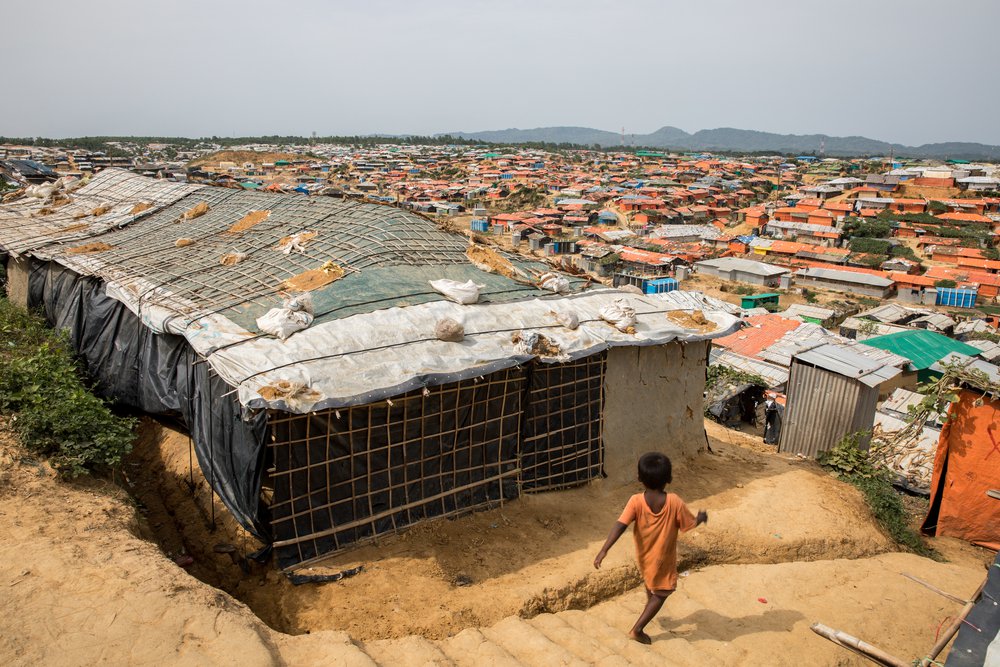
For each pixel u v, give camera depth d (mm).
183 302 8055
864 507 9000
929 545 9133
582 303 8820
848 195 94375
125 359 9055
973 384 8719
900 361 23328
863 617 5867
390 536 6668
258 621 4668
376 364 6289
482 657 4695
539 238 71875
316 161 153500
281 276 8695
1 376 7199
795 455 11383
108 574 4711
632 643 5105
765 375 24875
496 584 6152
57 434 6586
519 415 7625
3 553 4758
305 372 5953
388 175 131625
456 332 6961
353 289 7816
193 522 6961
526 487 7875
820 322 42719
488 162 160875
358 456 6410
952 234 73000
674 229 81750
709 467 9625
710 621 5695
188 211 13469
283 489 5996
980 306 55031
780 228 79125
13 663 3680
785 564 6977
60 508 5613
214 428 6738
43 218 15164
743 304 51188
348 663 4277
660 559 4859
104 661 3840
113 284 9219
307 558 6152
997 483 8734
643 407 9055
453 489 7184
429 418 6820
